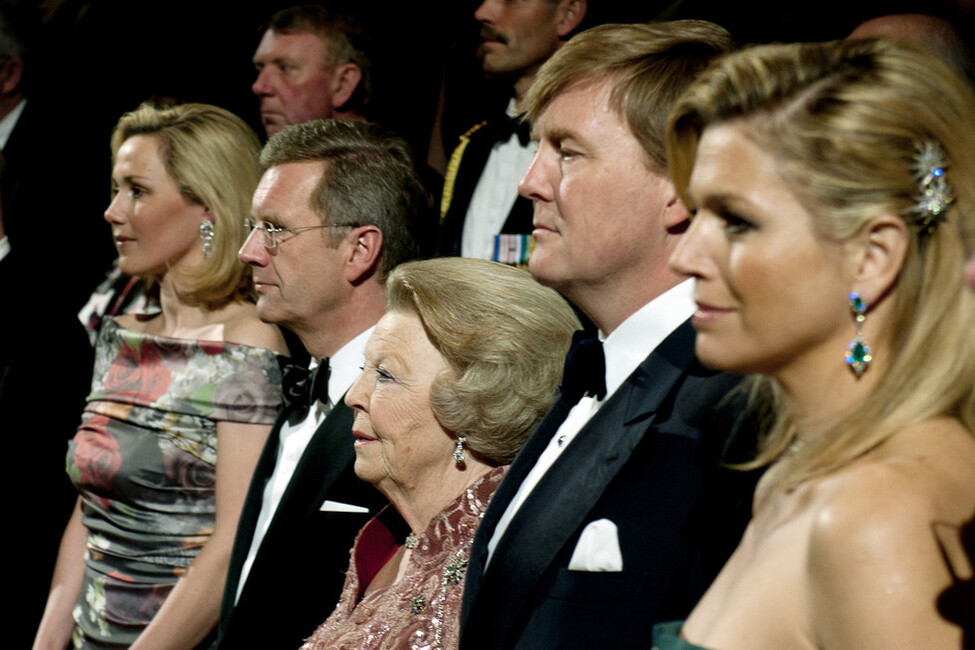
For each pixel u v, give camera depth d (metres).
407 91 6.42
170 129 4.66
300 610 3.74
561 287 2.66
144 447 4.48
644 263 2.58
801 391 1.84
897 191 1.73
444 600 2.92
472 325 3.06
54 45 7.42
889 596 1.56
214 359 4.48
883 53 1.80
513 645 2.43
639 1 5.37
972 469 1.67
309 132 4.19
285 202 4.07
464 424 3.05
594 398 2.65
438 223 5.71
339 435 3.85
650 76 2.53
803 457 1.81
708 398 2.38
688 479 2.33
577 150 2.57
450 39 6.38
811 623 1.67
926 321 1.75
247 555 4.10
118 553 4.54
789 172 1.75
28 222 6.64
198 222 4.62
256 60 6.20
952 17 3.91
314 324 4.13
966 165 1.75
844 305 1.76
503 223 5.35
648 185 2.53
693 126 1.97
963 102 1.77
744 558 1.85
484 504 3.02
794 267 1.76
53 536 5.48
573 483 2.43
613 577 2.33
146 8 7.56
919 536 1.58
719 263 1.82
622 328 2.63
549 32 5.31
